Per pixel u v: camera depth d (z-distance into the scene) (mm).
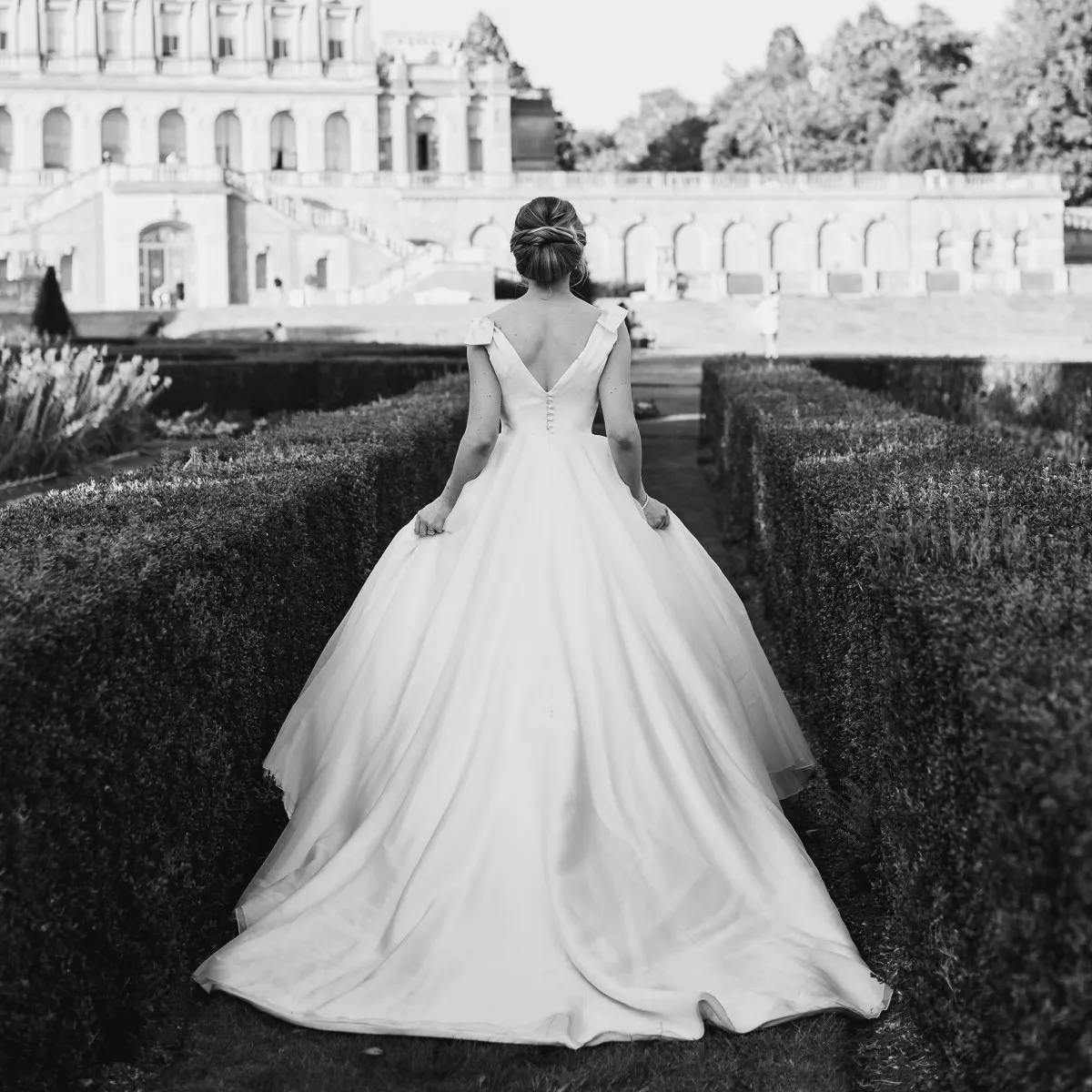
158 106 79438
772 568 8844
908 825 3939
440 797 4480
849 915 4816
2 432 16062
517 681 4523
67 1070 3633
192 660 4520
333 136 81500
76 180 66000
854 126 97062
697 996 4023
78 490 5836
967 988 3398
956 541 4195
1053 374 20625
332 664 5367
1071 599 3518
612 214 75938
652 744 4531
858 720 5070
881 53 98625
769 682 5555
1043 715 2795
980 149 84500
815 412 9805
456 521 5191
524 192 74625
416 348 35969
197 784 4598
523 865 4227
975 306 54438
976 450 6766
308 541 6164
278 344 38281
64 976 3584
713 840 4434
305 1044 3973
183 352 33719
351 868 4539
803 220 77375
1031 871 2842
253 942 4375
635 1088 3715
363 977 4180
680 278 61094
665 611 4855
